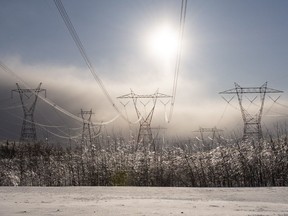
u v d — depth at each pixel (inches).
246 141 970.1
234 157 911.0
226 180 872.3
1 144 1269.7
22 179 966.4
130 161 964.0
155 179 906.1
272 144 920.3
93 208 400.5
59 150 1078.4
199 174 892.0
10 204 446.0
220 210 389.7
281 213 364.2
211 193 592.4
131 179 913.5
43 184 944.9
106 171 932.6
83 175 941.8
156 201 482.6
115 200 502.0
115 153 1010.7
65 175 961.5
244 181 858.8
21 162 1045.8
